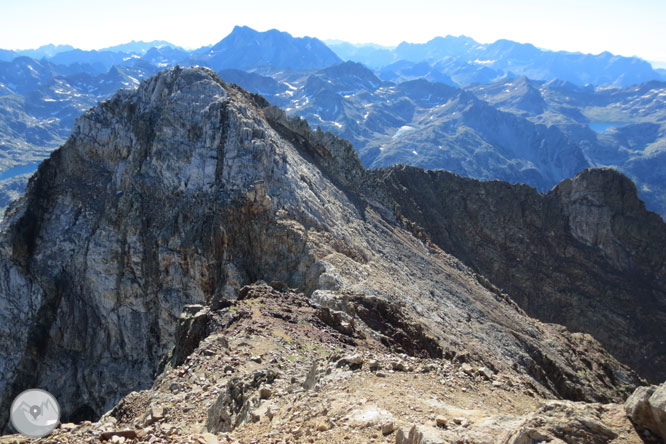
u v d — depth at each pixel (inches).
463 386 758.5
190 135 3083.2
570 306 6077.8
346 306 1596.9
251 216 2630.4
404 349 1560.0
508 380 839.7
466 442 502.3
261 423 689.6
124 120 3356.3
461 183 6766.7
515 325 3523.6
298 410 683.4
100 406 2738.7
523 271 6318.9
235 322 1298.0
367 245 3097.9
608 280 6240.2
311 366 920.9
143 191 3009.4
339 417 619.2
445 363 896.9
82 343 2851.9
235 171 2812.5
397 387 711.7
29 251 2977.4
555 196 6791.3
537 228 6619.1
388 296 2326.5
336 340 1246.3
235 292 2384.4
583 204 6614.2
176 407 846.5
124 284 2824.8
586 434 489.1
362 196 4293.8
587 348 3814.0
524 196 6752.0
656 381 5526.6
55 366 2792.8
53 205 3152.1
